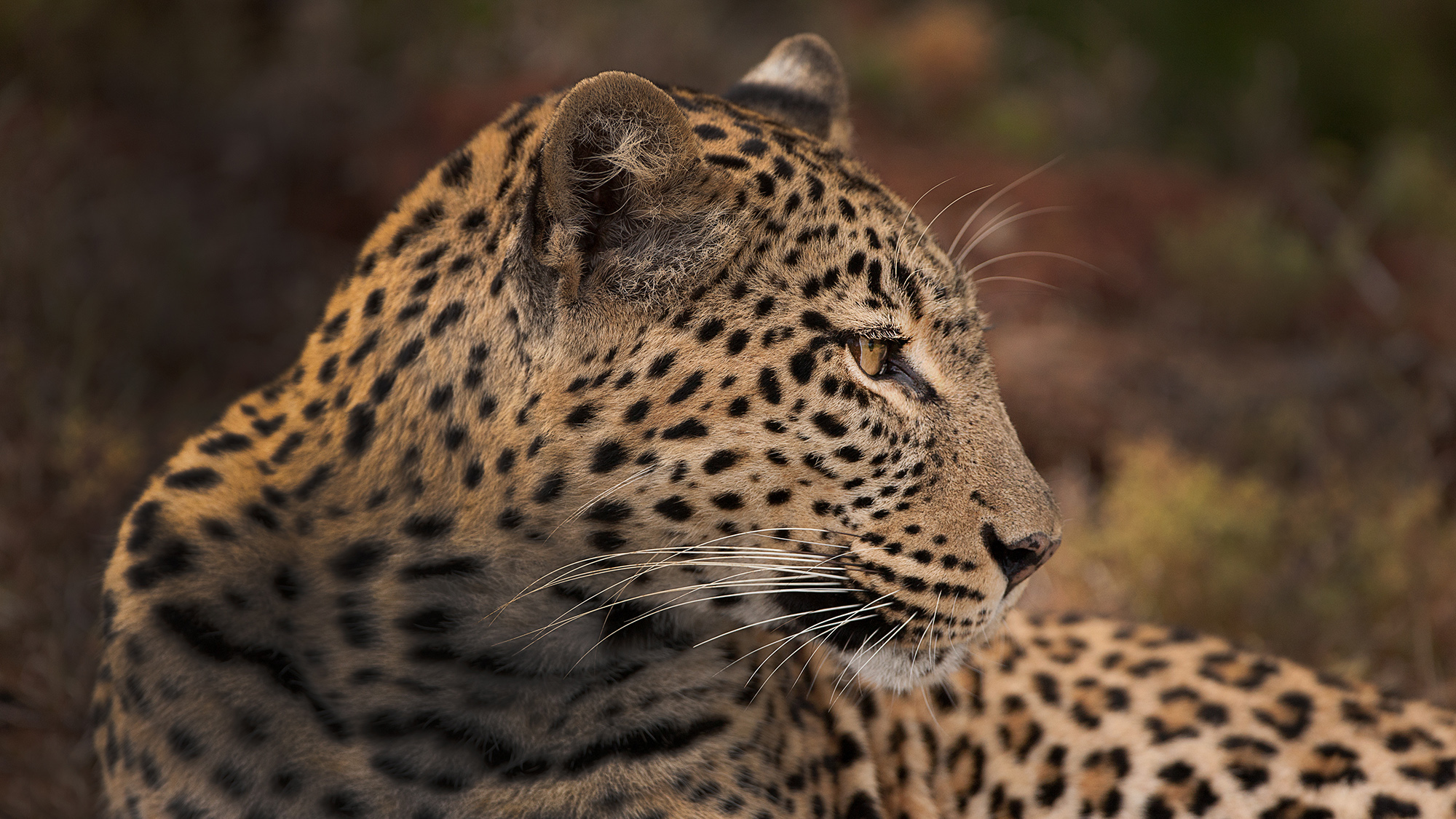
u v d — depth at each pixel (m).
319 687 5.40
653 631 5.66
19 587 8.64
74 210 13.12
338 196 15.00
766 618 5.72
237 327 12.83
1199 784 6.73
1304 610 9.54
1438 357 14.07
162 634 5.36
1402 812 6.68
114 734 5.57
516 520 5.22
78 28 15.82
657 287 5.15
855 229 5.43
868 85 20.58
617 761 5.47
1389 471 11.34
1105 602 9.66
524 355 5.15
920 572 5.62
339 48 17.05
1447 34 25.23
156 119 15.49
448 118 16.42
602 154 5.03
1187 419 12.88
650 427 5.14
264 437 5.75
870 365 5.48
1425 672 8.96
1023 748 6.76
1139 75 22.84
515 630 5.42
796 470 5.33
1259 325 15.66
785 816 5.62
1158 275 16.30
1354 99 24.03
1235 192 19.08
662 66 19.05
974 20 22.06
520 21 18.97
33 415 10.17
